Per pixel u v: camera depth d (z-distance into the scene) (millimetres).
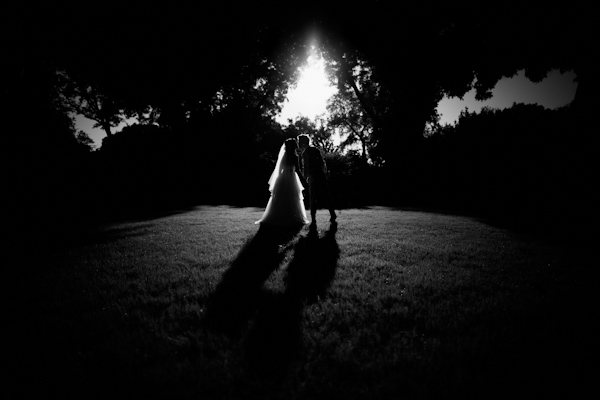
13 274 3480
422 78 21547
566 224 7938
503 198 13203
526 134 13719
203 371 1661
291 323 2188
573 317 2273
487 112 16812
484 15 18234
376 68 23984
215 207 12586
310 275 3303
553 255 4430
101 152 16875
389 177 18641
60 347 1901
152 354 1820
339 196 15914
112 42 17188
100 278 3266
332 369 1675
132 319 2295
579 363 1707
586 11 15805
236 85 25875
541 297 2691
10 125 12117
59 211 10664
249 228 6359
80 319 2285
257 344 1919
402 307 2479
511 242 5336
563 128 12578
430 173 17609
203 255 4184
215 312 2389
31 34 14289
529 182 12703
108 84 19641
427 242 5152
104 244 5051
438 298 2723
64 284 3113
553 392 1476
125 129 19344
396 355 1766
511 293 2820
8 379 1582
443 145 17828
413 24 19516
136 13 16750
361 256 4117
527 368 1661
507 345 1864
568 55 17859
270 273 3383
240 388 1547
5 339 1983
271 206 6520
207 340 1981
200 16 18297
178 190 16844
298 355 1812
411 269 3570
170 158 17938
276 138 36188
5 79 12719
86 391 1514
